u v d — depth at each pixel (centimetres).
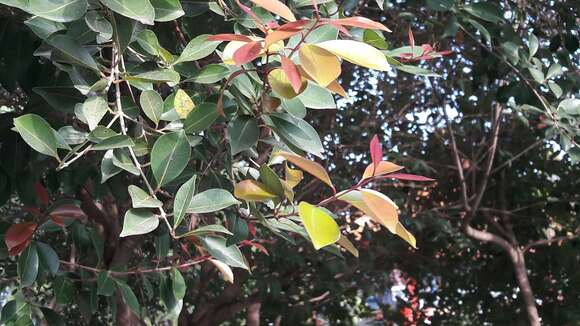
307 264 629
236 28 184
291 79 123
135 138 164
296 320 652
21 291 217
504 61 314
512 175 656
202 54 162
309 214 122
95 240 245
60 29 159
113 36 155
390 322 731
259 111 163
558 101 346
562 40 365
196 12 199
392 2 414
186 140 150
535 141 605
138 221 143
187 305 604
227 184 203
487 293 715
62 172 258
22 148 219
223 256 173
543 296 686
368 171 134
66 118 218
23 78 210
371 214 137
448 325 724
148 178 168
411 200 655
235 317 737
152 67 166
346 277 666
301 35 141
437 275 702
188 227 235
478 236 617
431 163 618
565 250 660
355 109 567
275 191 147
